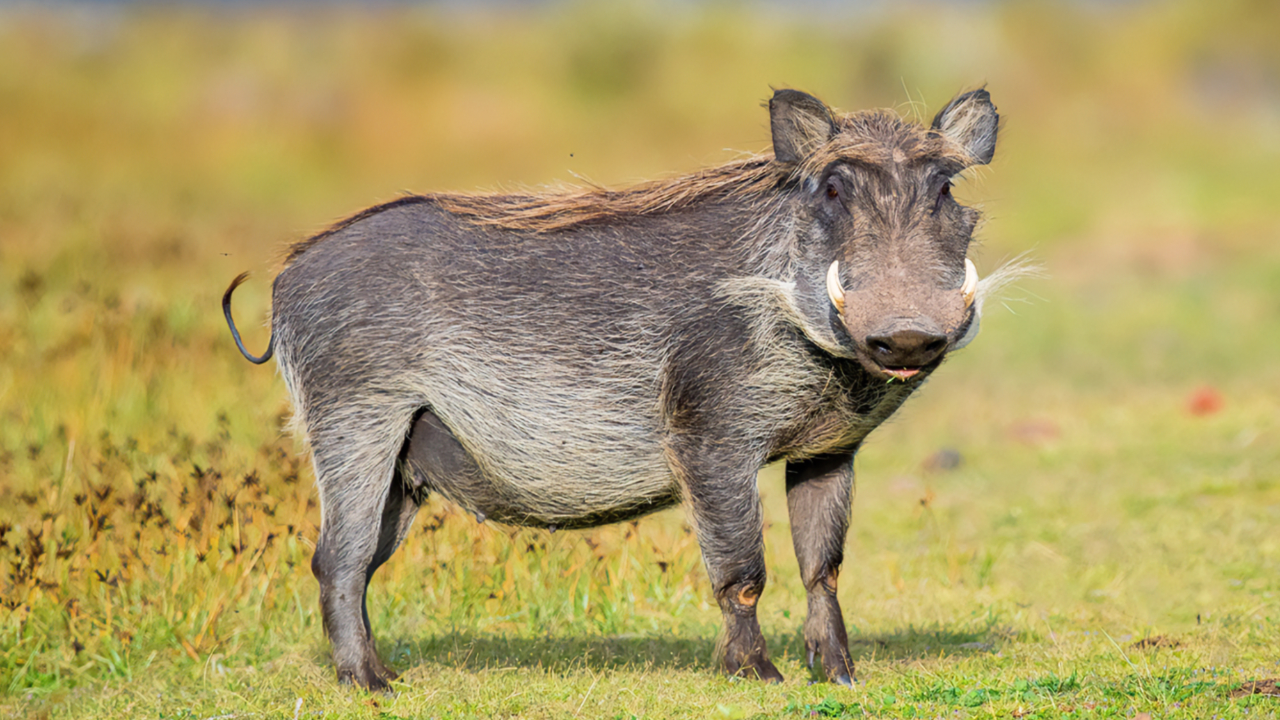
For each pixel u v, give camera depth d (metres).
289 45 97.88
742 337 16.78
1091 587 23.33
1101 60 95.44
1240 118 90.75
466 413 17.62
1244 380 40.97
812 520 17.92
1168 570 23.70
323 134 83.31
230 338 34.12
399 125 85.50
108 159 75.25
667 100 91.56
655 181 18.25
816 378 16.73
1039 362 45.50
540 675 18.38
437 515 22.98
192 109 85.62
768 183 17.28
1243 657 17.48
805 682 17.45
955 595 23.09
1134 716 14.13
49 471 23.95
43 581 19.98
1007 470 32.53
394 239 18.00
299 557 21.89
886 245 15.62
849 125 16.66
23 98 82.56
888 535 27.77
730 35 97.25
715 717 15.70
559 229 17.73
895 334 14.84
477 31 102.25
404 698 17.17
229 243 51.16
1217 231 68.50
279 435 25.33
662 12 100.12
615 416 17.28
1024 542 26.42
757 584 17.22
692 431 16.95
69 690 18.66
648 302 17.14
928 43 93.31
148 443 26.53
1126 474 31.09
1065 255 65.25
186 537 21.11
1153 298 55.59
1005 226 69.56
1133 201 74.56
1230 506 27.66
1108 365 44.38
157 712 17.33
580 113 90.81
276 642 20.14
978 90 17.03
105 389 29.11
